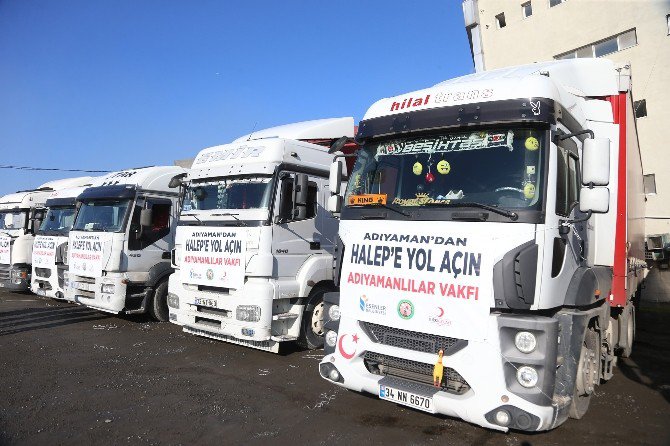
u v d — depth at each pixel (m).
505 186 3.92
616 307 5.91
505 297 3.61
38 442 4.16
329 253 7.86
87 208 10.13
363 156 4.82
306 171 7.58
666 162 18.11
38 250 11.64
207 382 5.89
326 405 5.14
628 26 18.88
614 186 5.61
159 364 6.68
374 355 4.23
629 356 7.51
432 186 4.25
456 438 4.34
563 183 4.12
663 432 4.54
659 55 18.20
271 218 6.91
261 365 6.66
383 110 4.78
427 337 3.93
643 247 8.82
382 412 4.95
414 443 4.23
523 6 22.08
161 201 9.95
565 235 4.18
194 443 4.21
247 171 7.22
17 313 10.76
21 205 13.74
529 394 3.48
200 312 7.29
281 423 4.65
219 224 7.27
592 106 5.49
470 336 3.68
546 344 3.50
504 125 4.09
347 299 4.39
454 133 4.32
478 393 3.61
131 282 9.30
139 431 4.43
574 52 20.48
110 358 6.98
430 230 4.04
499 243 3.72
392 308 4.08
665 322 11.63
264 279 6.80
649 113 18.58
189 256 7.55
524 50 21.86
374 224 4.39
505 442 4.28
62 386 5.69
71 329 9.05
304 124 8.55
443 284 3.85
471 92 4.26
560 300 4.02
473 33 23.55
